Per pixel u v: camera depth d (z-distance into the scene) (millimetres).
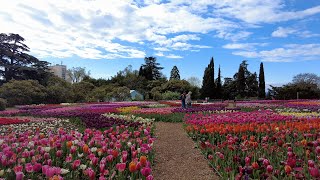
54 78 49094
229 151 6566
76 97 46781
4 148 5613
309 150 6277
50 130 10023
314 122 9875
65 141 6809
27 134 8062
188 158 8172
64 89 44906
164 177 6543
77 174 4980
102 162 4984
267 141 7887
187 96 24641
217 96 69312
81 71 85000
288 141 7949
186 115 16109
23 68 55125
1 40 58812
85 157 5746
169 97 55625
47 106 31156
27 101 38250
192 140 10453
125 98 52250
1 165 5078
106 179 4746
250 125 9164
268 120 11477
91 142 6770
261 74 69062
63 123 13086
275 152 6410
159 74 101875
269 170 4820
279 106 25031
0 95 36000
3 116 20250
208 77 67562
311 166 4863
